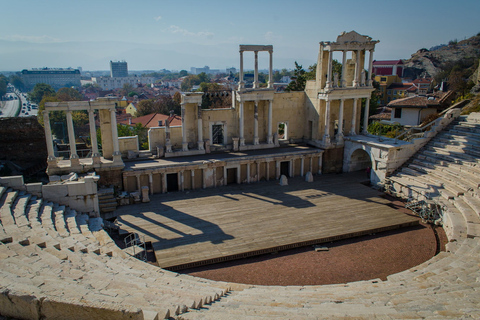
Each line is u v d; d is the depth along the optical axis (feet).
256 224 79.10
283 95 125.70
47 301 25.59
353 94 120.37
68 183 75.72
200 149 113.70
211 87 383.24
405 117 188.55
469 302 38.99
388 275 58.29
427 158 103.19
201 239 71.67
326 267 63.52
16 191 71.41
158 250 66.90
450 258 58.29
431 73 502.38
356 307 38.17
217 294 42.96
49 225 61.98
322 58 118.83
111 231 76.38
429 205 83.76
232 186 107.86
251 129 124.36
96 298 31.09
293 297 43.47
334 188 104.78
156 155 109.81
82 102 91.71
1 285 30.71
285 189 104.12
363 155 123.95
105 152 101.65
